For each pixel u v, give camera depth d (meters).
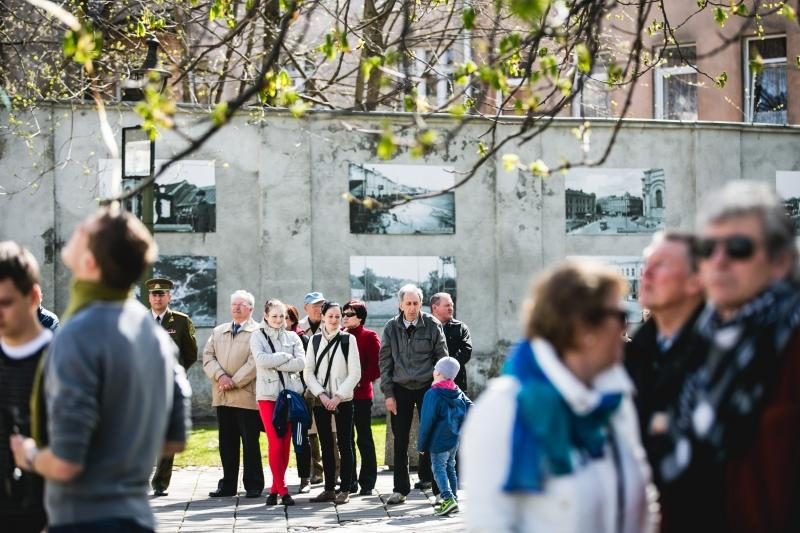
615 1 9.12
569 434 4.49
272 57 7.88
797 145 27.31
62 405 5.15
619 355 4.63
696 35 31.19
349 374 14.48
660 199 26.53
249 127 24.56
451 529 12.22
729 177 26.86
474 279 25.66
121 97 22.75
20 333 6.20
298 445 14.17
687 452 4.62
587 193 26.19
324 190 24.95
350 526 12.62
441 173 25.42
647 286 5.37
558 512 4.45
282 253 24.73
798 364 4.41
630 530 4.62
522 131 8.55
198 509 13.99
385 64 8.75
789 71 31.06
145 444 5.39
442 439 13.11
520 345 4.66
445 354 14.61
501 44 8.30
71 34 7.73
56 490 5.32
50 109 23.34
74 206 23.61
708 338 4.78
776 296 4.53
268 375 14.34
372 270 25.17
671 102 32.38
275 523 12.93
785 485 4.41
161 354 5.48
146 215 15.91
